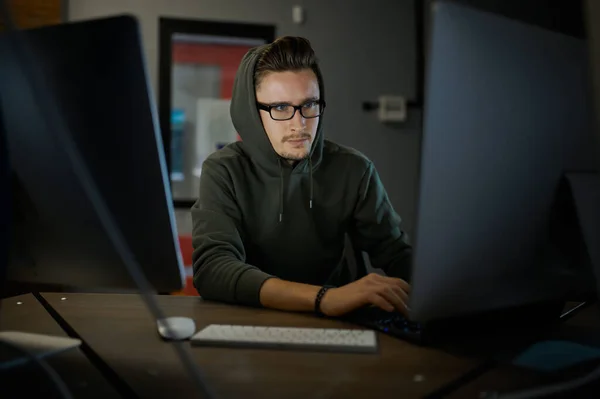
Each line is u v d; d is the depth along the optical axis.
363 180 1.61
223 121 3.62
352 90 3.78
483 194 0.72
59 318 1.03
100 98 0.75
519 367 0.76
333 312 1.03
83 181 0.65
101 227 0.79
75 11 3.43
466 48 0.68
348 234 1.71
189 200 3.56
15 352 0.79
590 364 0.77
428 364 0.78
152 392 0.66
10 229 0.76
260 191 1.54
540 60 0.75
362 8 3.78
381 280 1.05
